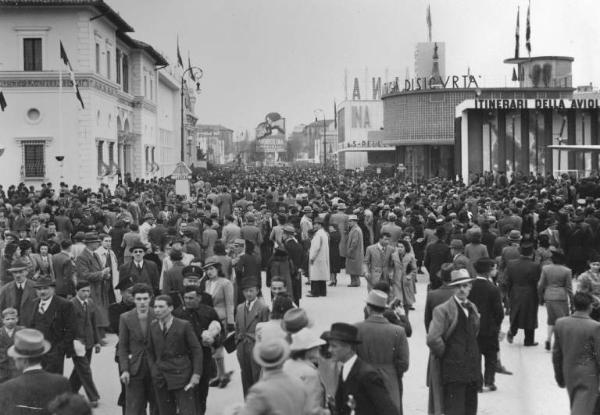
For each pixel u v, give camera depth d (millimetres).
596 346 8625
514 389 11188
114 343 14727
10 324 9258
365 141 131375
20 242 14984
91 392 10695
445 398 8930
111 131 51219
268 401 5336
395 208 23062
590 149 47594
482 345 10930
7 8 44438
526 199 28234
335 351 6949
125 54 59719
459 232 18781
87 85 44938
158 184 53094
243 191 41188
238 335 9898
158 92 73938
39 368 7027
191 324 9281
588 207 22125
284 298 9016
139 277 13320
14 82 44500
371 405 6934
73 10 44688
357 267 21203
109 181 49688
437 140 79312
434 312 8883
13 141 44625
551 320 13242
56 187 44781
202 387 9406
